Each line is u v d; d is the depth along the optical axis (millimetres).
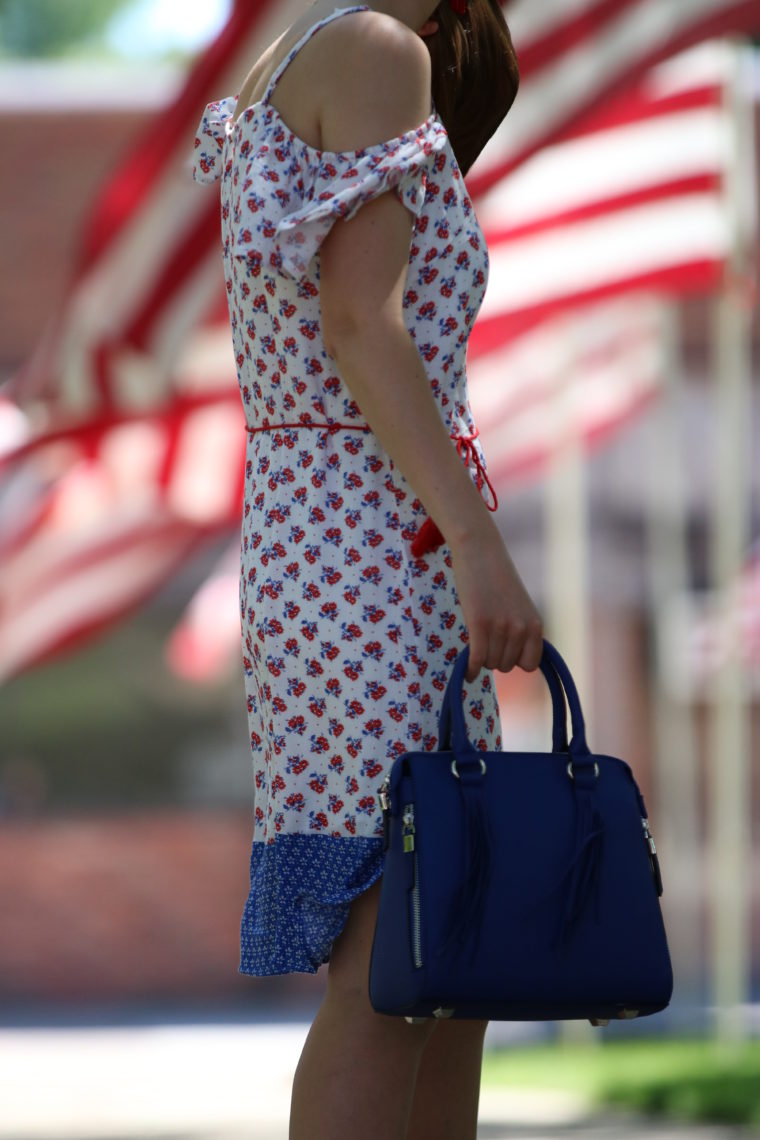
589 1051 24188
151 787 40469
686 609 33906
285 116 5285
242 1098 19281
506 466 23328
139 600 20266
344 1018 5156
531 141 13148
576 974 4797
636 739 40125
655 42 12898
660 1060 21609
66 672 40594
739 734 23531
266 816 5512
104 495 19703
